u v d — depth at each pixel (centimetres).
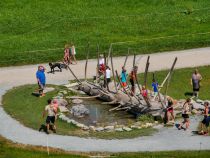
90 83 14038
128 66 15912
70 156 10394
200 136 11544
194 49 17450
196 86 13662
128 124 12094
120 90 13450
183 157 10456
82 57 16662
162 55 16888
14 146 10950
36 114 12650
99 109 13012
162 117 12162
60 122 12181
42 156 10431
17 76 15300
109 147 11006
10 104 13225
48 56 16838
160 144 11144
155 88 13138
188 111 11825
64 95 13750
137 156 10450
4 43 17912
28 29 19288
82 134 11612
